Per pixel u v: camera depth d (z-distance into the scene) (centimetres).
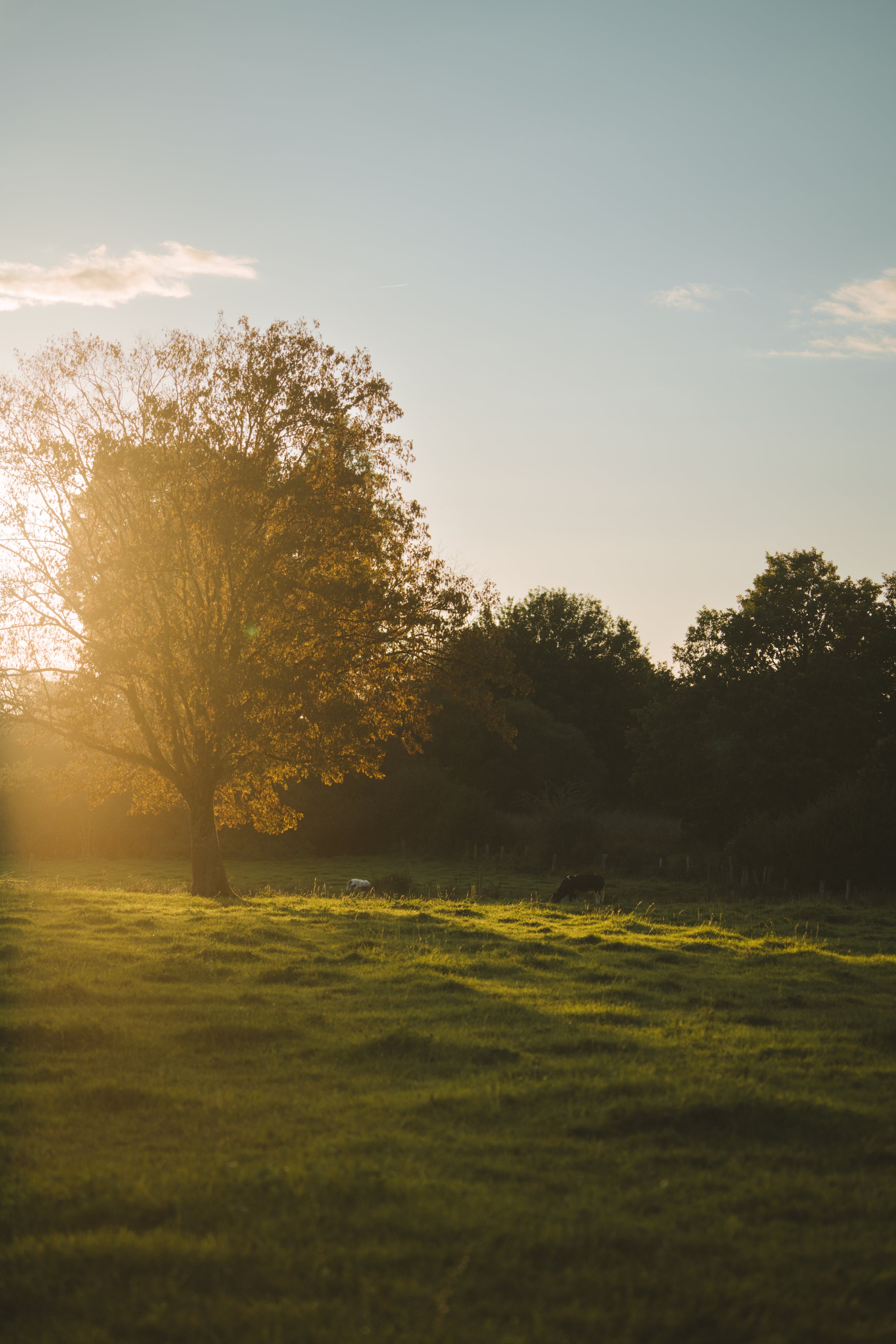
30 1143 750
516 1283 538
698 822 6159
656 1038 1150
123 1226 598
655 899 3919
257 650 2755
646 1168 724
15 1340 478
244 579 2744
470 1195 660
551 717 8519
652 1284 538
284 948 1756
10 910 2133
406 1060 1024
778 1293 534
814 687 6009
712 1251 588
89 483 2744
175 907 2372
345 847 6544
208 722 2752
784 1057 1073
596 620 10756
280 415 2817
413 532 2992
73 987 1288
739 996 1484
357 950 1745
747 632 6356
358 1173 679
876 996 1523
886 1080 989
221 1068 986
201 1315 499
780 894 3981
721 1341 490
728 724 6122
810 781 5872
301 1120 820
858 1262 579
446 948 1859
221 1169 687
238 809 3266
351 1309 504
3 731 3344
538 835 5631
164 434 2752
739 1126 816
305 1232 589
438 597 2972
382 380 2984
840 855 4056
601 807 7650
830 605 6262
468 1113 837
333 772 2920
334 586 2784
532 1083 929
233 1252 560
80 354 2867
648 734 6625
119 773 3095
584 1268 555
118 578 2600
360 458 2970
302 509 2736
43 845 6544
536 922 2423
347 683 2938
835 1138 805
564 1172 711
